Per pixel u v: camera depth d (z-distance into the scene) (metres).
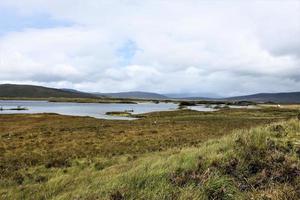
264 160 8.24
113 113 100.94
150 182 7.88
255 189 6.79
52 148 25.58
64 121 59.66
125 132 37.75
